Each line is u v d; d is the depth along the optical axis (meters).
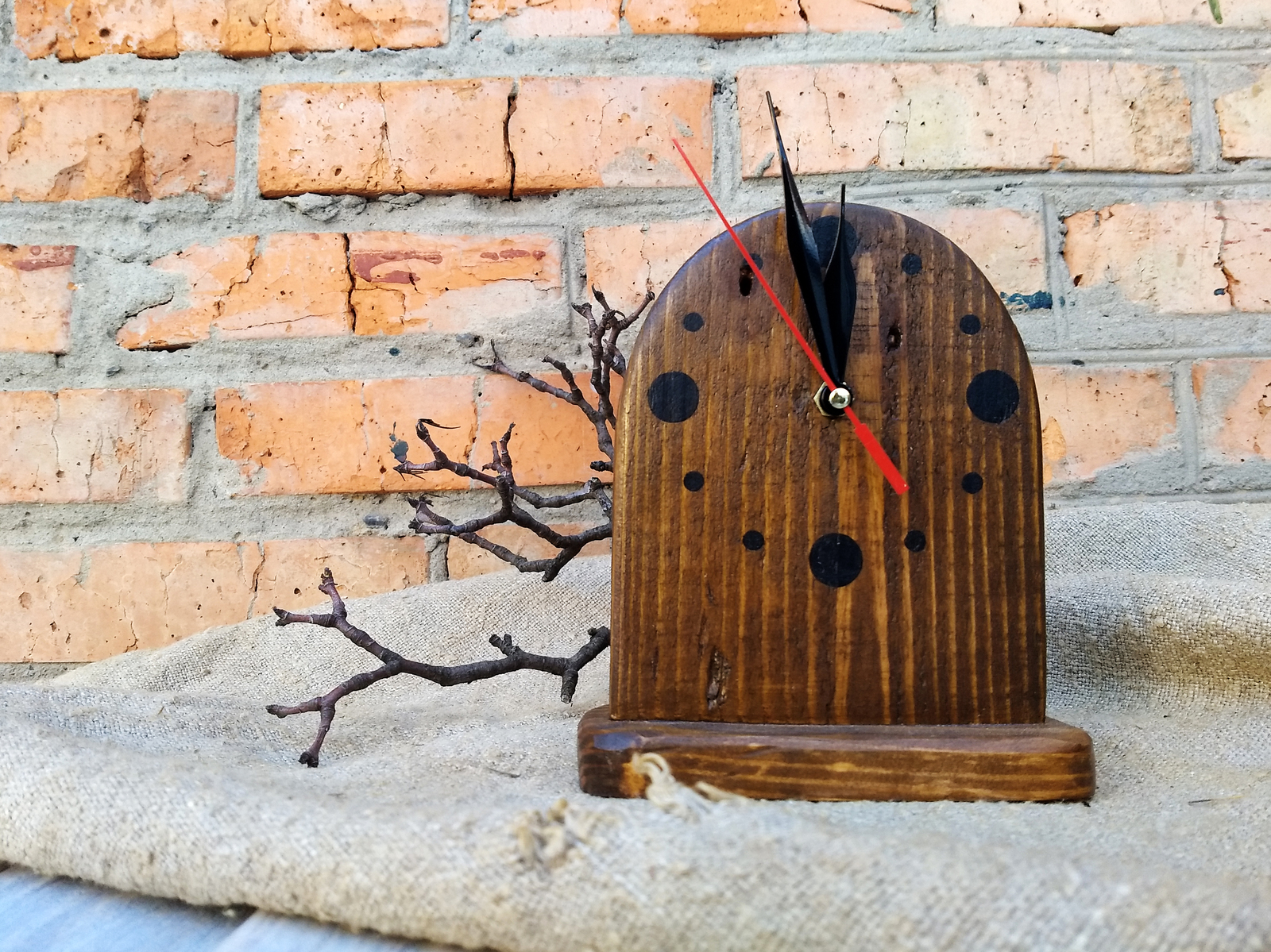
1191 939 0.34
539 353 0.74
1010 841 0.44
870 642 0.52
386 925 0.41
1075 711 0.61
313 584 0.73
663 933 0.37
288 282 0.74
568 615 0.67
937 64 0.76
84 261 0.74
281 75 0.75
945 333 0.53
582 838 0.40
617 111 0.75
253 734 0.58
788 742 0.50
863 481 0.52
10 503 0.72
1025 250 0.75
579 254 0.75
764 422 0.53
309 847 0.42
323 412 0.73
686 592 0.52
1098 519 0.69
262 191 0.74
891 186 0.75
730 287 0.53
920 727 0.51
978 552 0.52
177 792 0.46
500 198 0.75
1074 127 0.75
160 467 0.73
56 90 0.75
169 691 0.64
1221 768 0.53
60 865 0.46
